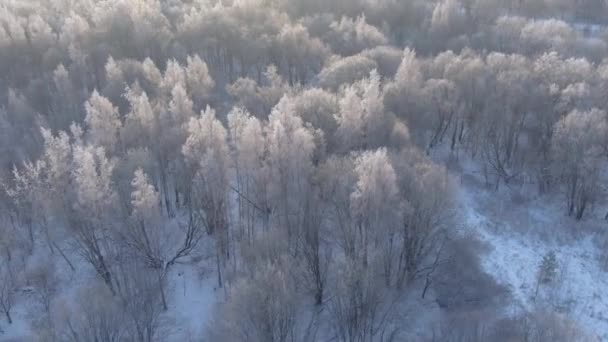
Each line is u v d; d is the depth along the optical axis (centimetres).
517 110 6438
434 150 7019
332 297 4934
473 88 6712
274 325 4322
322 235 5459
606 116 6450
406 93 6556
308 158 5294
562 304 5188
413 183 5125
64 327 4791
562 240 5903
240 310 4300
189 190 5700
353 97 5806
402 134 6003
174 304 5369
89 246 5212
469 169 6831
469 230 5894
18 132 6862
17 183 5519
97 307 4659
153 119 6119
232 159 5700
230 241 5650
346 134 5862
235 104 6962
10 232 5784
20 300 5438
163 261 5503
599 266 5619
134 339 4822
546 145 6456
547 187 6462
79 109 7244
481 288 5362
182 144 5931
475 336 4831
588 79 6831
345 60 7406
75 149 5241
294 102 6194
